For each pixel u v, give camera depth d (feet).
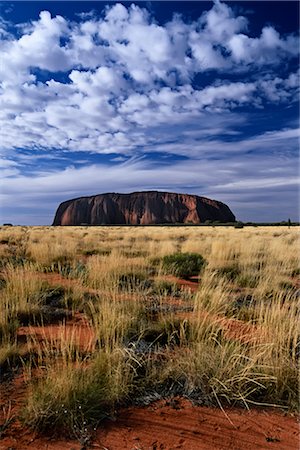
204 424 8.59
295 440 8.07
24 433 8.18
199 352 11.32
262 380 10.24
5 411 9.01
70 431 8.26
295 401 9.60
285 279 26.53
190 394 9.84
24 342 13.60
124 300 18.58
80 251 46.16
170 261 32.58
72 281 24.68
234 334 14.29
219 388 9.82
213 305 17.38
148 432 8.23
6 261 33.76
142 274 26.94
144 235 80.79
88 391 9.20
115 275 24.80
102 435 8.11
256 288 23.36
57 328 15.38
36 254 37.55
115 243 56.18
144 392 9.94
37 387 9.63
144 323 15.06
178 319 15.20
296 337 12.40
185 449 7.65
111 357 11.00
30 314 16.76
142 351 12.42
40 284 21.39
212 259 33.94
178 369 10.76
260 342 12.47
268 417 9.02
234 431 8.34
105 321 14.07
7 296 18.12
